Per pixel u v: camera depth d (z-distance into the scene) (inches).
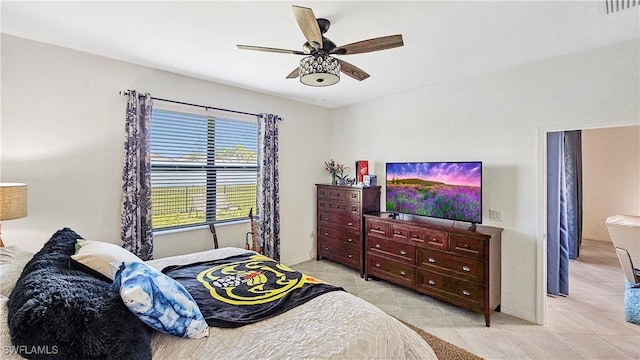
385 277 144.7
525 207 114.5
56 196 102.9
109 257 59.0
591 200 232.1
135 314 47.4
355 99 175.0
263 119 159.2
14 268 60.1
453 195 127.3
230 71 126.9
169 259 96.0
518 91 115.8
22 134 96.6
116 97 114.7
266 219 160.7
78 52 106.0
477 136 128.3
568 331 104.0
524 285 114.4
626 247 125.9
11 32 91.7
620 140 219.5
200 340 52.0
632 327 106.2
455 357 88.9
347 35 91.0
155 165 127.1
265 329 55.4
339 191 172.2
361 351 51.1
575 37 91.1
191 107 135.9
